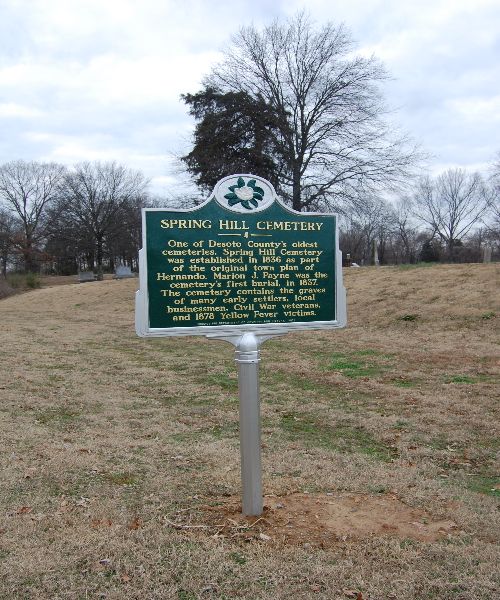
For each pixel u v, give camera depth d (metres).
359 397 8.91
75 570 3.67
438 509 4.63
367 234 78.00
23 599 3.37
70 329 20.61
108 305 28.45
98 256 74.94
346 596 3.41
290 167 31.62
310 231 4.81
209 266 4.54
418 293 18.52
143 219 4.40
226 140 32.03
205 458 5.96
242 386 4.40
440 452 6.22
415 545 4.00
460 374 10.20
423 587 3.50
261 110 31.44
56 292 36.41
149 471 5.54
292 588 3.49
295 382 10.20
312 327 4.78
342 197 31.48
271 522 4.34
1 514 4.48
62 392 9.49
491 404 8.13
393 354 12.52
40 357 13.66
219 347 15.12
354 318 17.62
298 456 6.04
